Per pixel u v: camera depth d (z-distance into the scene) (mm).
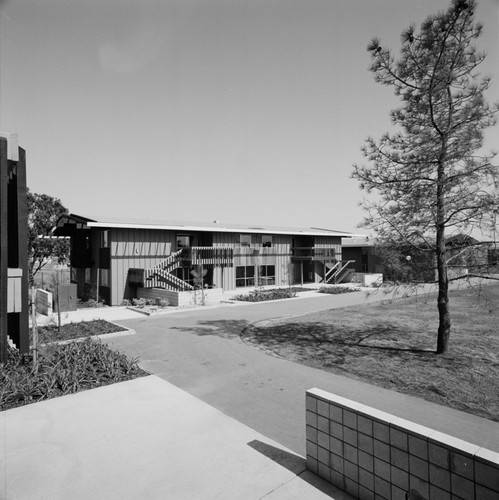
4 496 3885
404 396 6672
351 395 6777
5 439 5125
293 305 20047
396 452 3422
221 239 26891
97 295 22328
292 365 8789
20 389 6578
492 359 8453
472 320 13156
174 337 12078
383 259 9648
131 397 6695
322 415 4145
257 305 20141
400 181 9492
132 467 4414
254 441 5059
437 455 3121
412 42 8711
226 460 4562
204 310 18484
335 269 34062
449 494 3033
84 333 12438
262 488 3980
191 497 3844
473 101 8391
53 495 3898
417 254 9633
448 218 8750
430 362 8484
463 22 8219
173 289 22734
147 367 8703
